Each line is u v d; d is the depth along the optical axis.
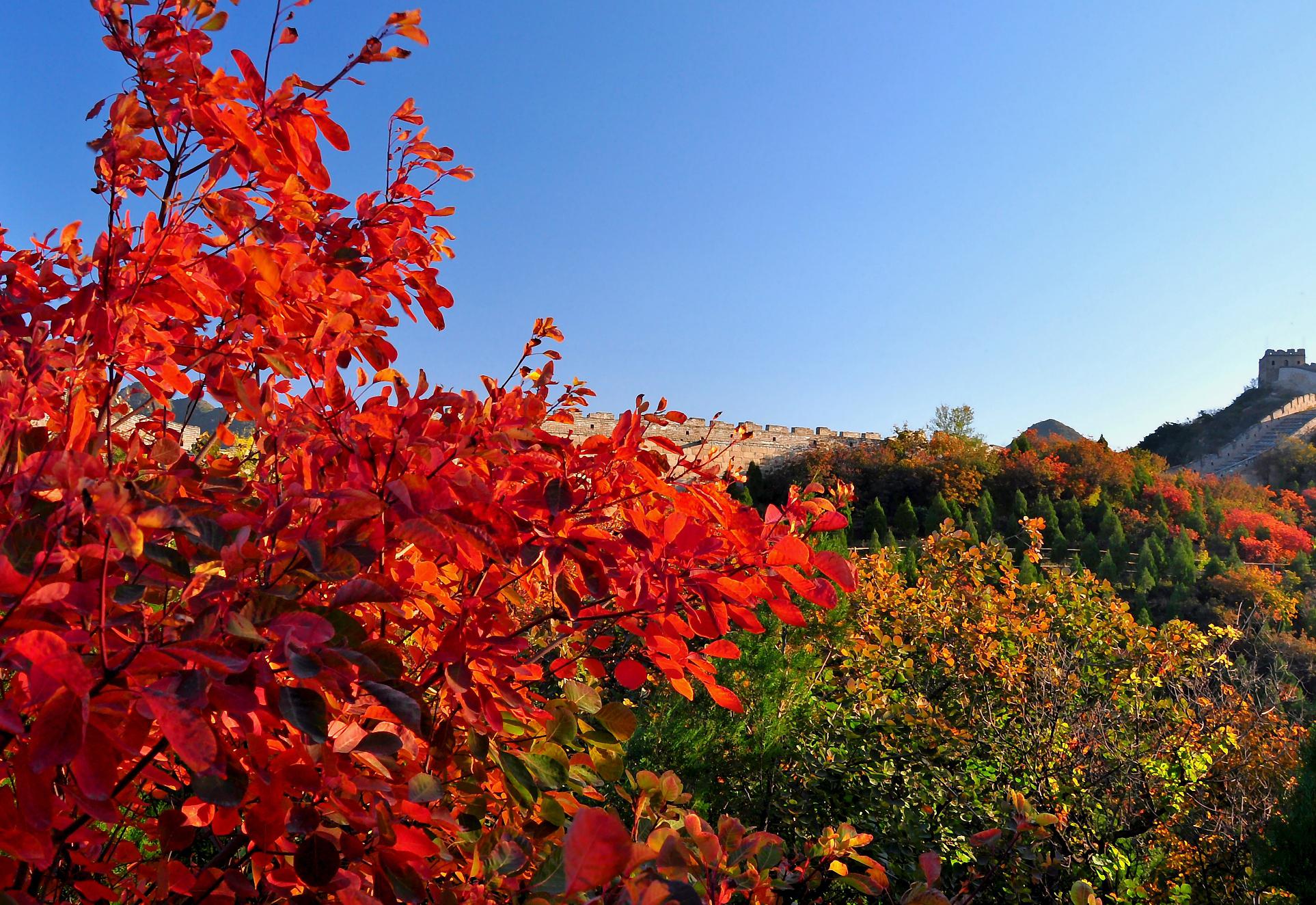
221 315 1.62
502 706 1.55
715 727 6.00
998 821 6.11
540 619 1.50
